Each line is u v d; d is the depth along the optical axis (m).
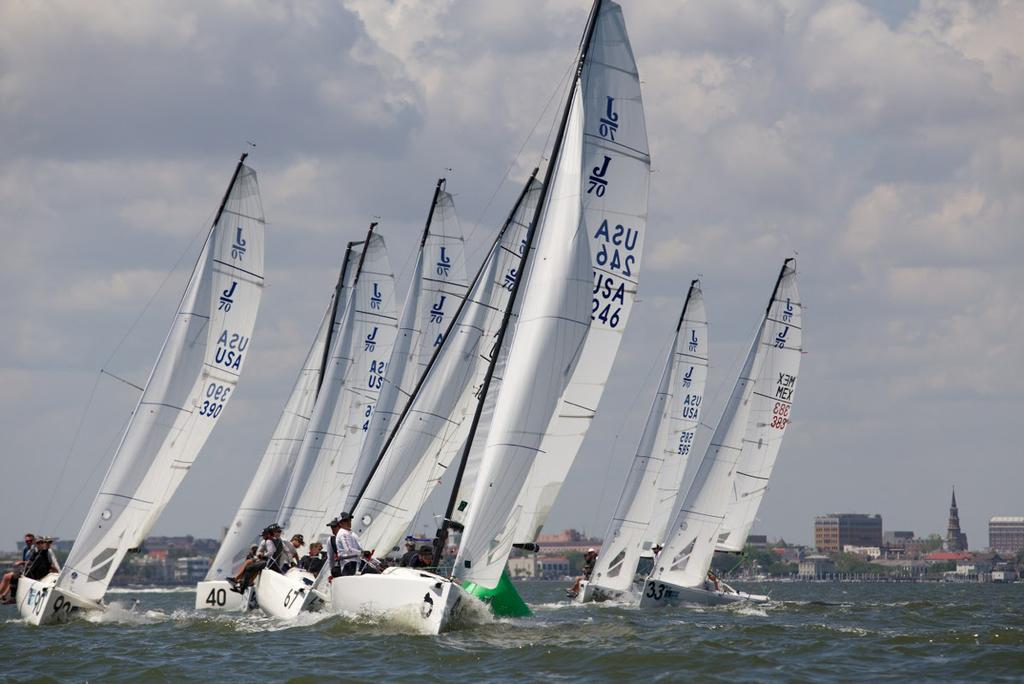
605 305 107.50
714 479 177.88
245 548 161.62
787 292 185.62
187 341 130.38
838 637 112.44
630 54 107.75
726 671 87.88
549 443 105.69
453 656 92.06
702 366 189.38
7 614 157.12
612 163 107.31
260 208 134.50
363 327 164.75
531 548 106.94
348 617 108.12
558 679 83.69
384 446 138.50
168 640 107.38
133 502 126.81
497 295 139.12
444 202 159.50
